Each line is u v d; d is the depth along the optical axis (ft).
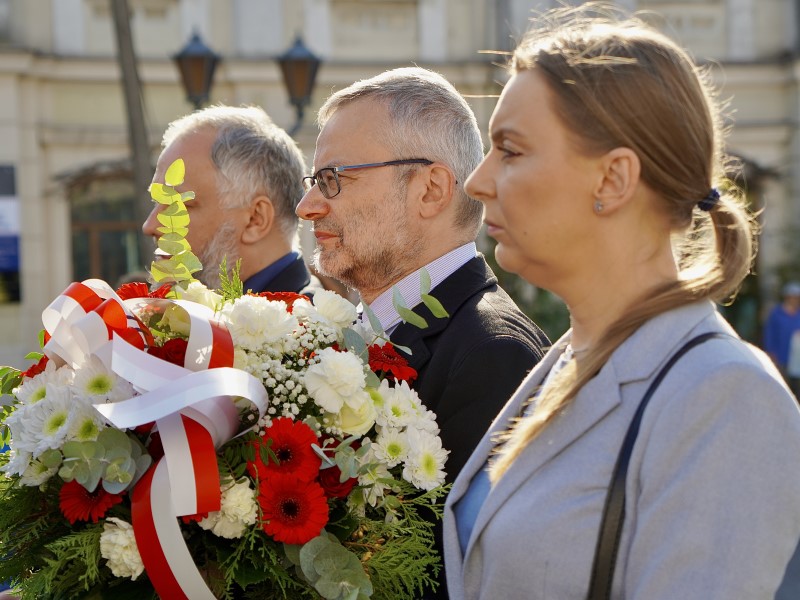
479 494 4.38
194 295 5.43
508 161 4.03
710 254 4.17
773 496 3.49
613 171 3.84
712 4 37.42
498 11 35.58
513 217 3.98
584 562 3.72
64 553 4.79
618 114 3.79
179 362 5.03
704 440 3.56
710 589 3.45
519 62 4.10
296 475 4.83
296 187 8.05
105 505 4.75
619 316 3.98
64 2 34.24
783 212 37.47
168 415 4.72
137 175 19.51
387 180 6.18
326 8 35.45
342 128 6.30
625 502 3.70
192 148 7.72
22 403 5.21
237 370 4.85
